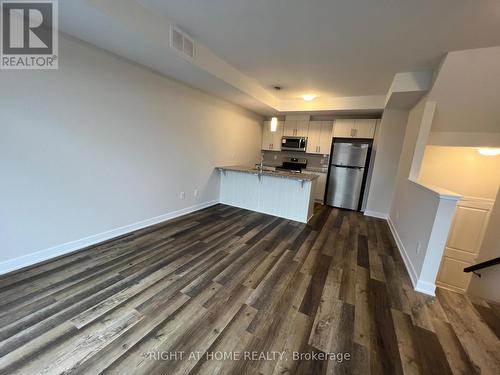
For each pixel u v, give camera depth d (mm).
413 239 2643
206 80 3422
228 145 5039
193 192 4238
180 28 2498
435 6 1805
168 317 1660
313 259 2707
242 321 1672
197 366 1307
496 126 3098
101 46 2426
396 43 2447
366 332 1645
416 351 1513
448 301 2053
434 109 3055
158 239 2971
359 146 5000
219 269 2361
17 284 1891
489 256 2855
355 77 3568
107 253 2518
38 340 1398
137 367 1275
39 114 2082
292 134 6117
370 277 2389
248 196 4664
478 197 3836
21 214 2070
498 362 1470
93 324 1546
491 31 2061
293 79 3895
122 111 2795
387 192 4594
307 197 4020
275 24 2279
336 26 2223
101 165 2664
